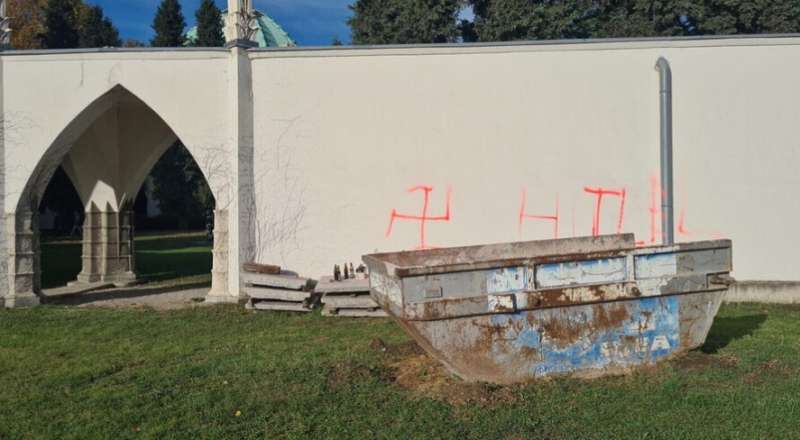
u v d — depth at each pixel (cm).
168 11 4278
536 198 1047
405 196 1055
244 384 617
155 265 1805
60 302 1138
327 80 1063
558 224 1046
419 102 1054
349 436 488
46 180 1096
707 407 533
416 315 566
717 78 1041
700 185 1045
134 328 888
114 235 1416
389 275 594
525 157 1047
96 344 799
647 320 621
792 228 1042
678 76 1043
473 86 1048
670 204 1030
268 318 938
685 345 634
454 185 1051
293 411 541
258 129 1069
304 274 1063
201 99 1070
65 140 1087
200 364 691
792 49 1037
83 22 3888
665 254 623
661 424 500
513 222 1048
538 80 1044
